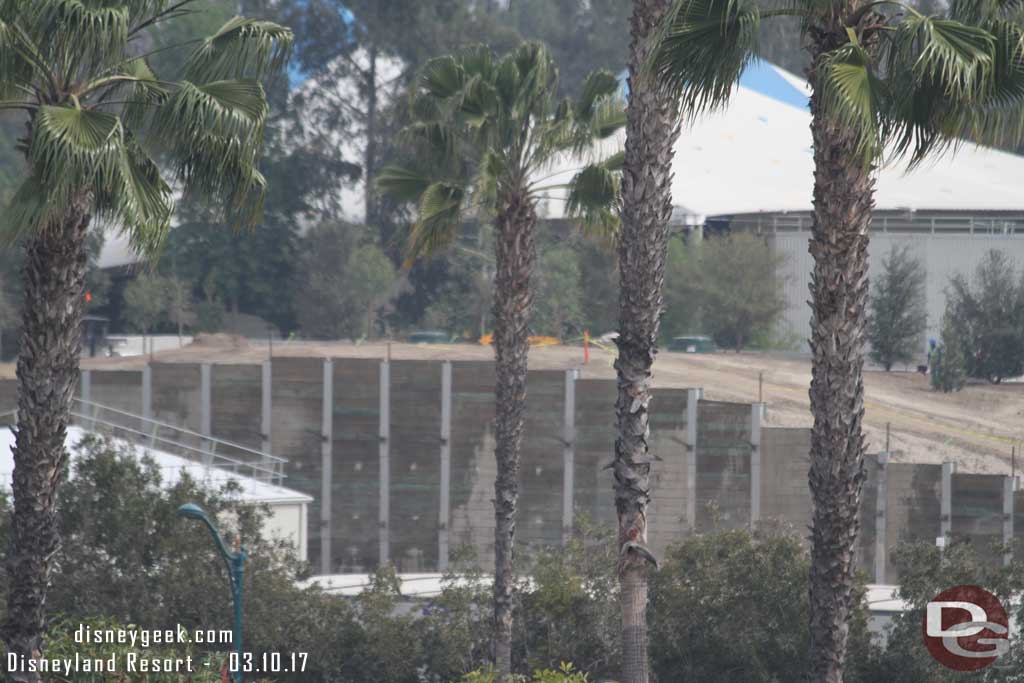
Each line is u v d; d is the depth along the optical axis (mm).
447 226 81375
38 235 48812
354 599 92688
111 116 45375
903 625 85125
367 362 175625
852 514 46344
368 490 175000
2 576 78688
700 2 43250
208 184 50375
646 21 54625
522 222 81000
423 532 173750
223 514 90938
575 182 81625
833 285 45406
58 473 51031
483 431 173750
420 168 82938
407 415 174875
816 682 47000
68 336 50188
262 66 50406
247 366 176750
